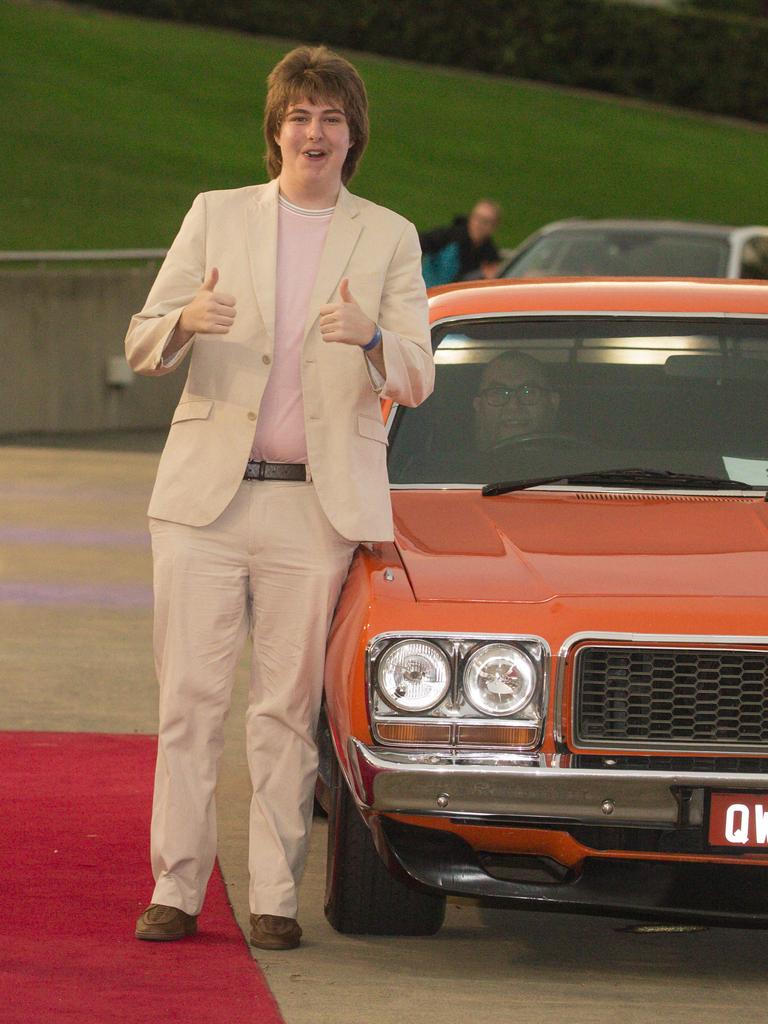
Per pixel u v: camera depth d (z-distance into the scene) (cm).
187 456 1064
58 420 3934
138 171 5341
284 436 1063
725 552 1076
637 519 1139
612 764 995
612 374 1257
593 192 6156
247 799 1409
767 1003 1018
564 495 1189
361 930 1113
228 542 1064
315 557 1062
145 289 4075
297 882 1087
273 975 1026
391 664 999
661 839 995
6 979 1000
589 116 7325
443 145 6412
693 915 1003
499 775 979
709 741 998
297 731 1080
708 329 1279
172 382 4169
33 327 3866
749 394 1248
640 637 993
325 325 1010
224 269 1070
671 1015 989
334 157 1067
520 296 1308
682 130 7438
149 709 1664
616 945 1126
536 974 1056
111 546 2514
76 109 5888
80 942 1069
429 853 1012
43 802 1370
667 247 3127
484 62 7812
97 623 2020
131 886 1178
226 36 7362
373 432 1072
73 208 4891
